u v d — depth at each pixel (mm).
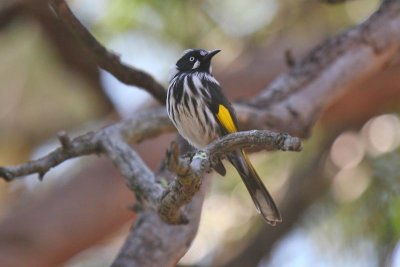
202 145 9766
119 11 14133
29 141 13984
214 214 14164
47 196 12289
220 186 14133
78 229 12047
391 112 14688
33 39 13500
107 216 12180
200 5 14141
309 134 10828
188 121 9656
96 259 14945
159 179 8836
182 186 6898
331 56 11062
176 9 14047
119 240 14883
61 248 12047
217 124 9633
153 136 10133
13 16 13438
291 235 13867
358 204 13750
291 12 14594
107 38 14180
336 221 13805
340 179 14133
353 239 13602
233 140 6852
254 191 8812
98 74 13828
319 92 10844
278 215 8734
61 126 13969
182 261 14047
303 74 10945
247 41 14664
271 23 14648
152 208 8719
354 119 14266
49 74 13648
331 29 14672
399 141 14359
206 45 14477
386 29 11234
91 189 12242
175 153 6508
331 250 13625
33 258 11828
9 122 13703
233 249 13945
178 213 7395
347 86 11133
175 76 9992
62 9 8758
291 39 14453
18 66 13531
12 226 11898
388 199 13680
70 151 9062
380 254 13461
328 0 11773
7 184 14094
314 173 14062
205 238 14156
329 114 13914
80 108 13891
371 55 11164
